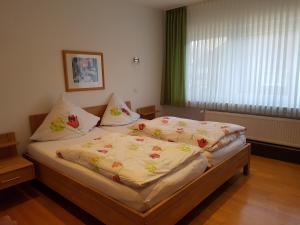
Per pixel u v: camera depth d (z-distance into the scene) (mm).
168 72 4754
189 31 4375
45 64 3068
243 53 3783
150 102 4715
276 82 3508
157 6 4316
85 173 2035
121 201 1748
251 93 3801
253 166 3387
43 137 2908
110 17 3729
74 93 3432
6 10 2666
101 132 3307
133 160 1925
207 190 2273
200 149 2281
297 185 2820
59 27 3143
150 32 4441
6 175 2367
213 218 2205
